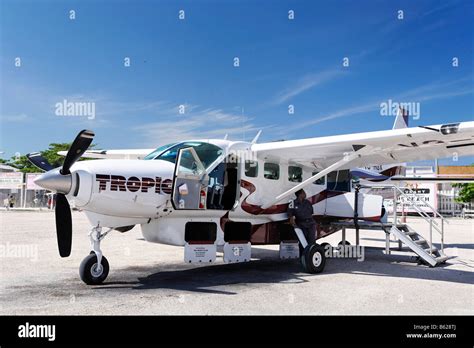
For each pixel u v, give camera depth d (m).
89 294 5.81
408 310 5.15
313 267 7.79
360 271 8.15
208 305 5.25
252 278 7.26
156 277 7.27
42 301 5.37
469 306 5.37
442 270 8.33
